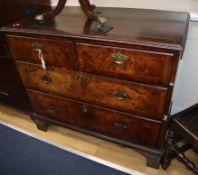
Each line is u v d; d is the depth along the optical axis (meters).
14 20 1.42
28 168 1.46
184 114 1.19
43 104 1.53
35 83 1.43
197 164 1.39
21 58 1.35
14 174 1.43
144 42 0.95
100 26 1.11
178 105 1.66
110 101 1.23
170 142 1.25
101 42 1.03
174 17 1.20
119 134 1.36
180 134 1.16
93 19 1.22
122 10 1.37
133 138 1.32
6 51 1.41
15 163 1.50
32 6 1.48
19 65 1.40
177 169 1.38
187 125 1.13
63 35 1.10
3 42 1.39
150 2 1.36
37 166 1.47
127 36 1.00
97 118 1.36
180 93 1.60
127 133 1.32
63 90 1.35
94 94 1.25
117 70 1.08
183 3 1.28
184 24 1.11
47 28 1.18
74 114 1.45
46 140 1.64
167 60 0.94
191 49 1.40
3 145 1.64
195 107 1.23
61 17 1.33
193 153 1.47
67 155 1.52
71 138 1.64
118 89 1.15
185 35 1.00
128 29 1.08
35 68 1.35
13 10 1.39
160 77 1.00
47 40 1.17
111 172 1.39
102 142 1.59
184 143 1.43
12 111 1.94
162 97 1.06
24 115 1.88
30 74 1.40
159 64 0.97
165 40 0.95
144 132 1.25
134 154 1.49
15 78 1.54
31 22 1.30
